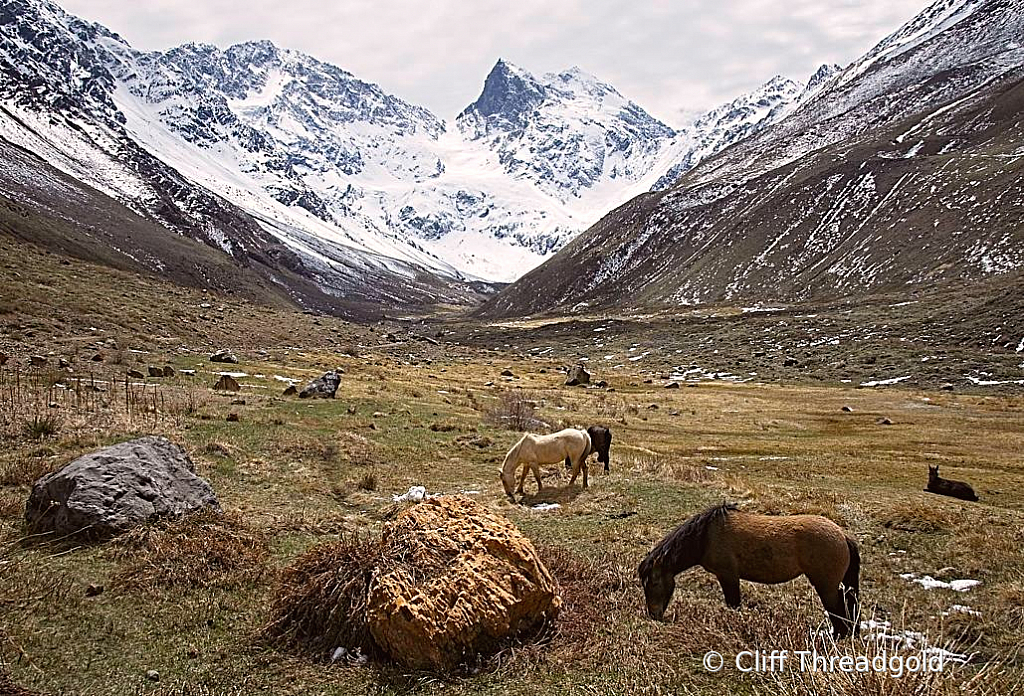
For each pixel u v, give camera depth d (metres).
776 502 16.02
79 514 11.52
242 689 7.96
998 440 33.78
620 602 10.24
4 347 30.95
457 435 24.08
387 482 17.48
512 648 8.64
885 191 133.62
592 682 8.07
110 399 23.02
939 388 54.19
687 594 10.66
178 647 8.82
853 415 43.16
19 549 11.15
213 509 13.04
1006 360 56.88
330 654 8.62
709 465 24.36
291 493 15.78
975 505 17.33
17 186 130.00
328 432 22.11
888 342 67.81
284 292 191.75
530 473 19.45
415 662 8.26
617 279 165.50
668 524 14.54
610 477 18.98
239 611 9.78
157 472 12.92
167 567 10.69
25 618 9.09
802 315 87.69
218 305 60.44
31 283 44.75
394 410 28.02
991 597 10.56
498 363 71.31
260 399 27.30
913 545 13.17
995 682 7.19
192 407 23.28
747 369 67.50
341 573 9.28
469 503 10.30
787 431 36.94
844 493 18.23
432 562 8.99
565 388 53.12
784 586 10.98
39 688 7.72
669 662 8.53
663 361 76.25
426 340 88.81
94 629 9.09
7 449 16.56
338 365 45.25
